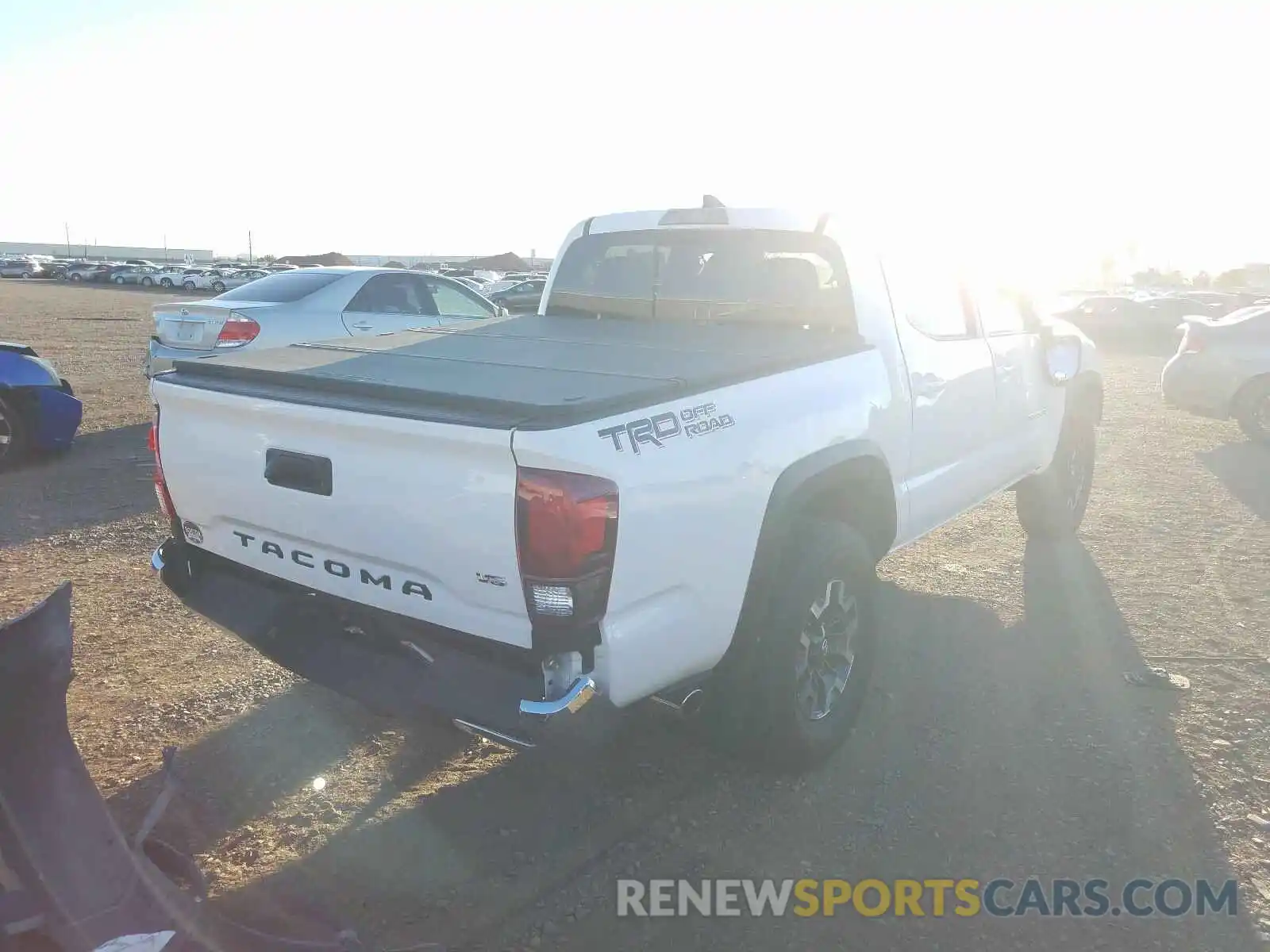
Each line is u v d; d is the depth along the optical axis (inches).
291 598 129.6
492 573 105.2
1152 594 216.1
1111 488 318.0
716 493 118.0
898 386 161.6
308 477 118.3
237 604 135.5
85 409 443.8
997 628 196.9
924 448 172.2
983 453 199.0
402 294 383.6
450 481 105.8
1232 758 146.8
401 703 115.0
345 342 159.8
